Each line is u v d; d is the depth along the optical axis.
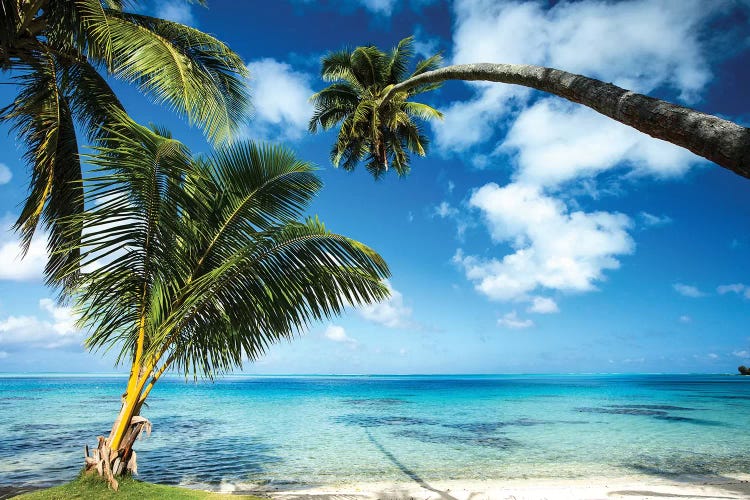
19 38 5.43
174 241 5.08
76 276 5.96
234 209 5.23
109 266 4.79
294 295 5.27
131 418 4.98
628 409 26.23
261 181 5.13
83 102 6.84
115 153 5.12
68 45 6.26
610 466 10.23
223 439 13.97
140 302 5.22
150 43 5.72
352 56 18.91
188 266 5.29
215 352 5.42
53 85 5.96
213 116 6.68
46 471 8.90
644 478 9.03
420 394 45.28
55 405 25.48
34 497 4.36
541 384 83.69
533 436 15.05
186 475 9.04
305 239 5.14
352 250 5.11
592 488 8.05
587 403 31.59
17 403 27.00
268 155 5.00
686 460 11.02
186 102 5.48
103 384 65.69
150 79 5.51
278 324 5.39
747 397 39.06
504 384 83.69
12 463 9.66
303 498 7.23
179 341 5.30
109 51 5.59
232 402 31.36
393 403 31.44
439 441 13.85
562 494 7.62
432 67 16.30
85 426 15.90
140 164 4.42
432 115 16.70
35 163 6.00
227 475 9.07
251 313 5.31
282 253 5.22
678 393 47.19
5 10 5.02
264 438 14.24
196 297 4.71
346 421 19.33
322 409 25.72
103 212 4.48
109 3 6.71
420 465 10.25
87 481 4.64
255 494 7.51
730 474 9.45
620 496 7.49
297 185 5.26
